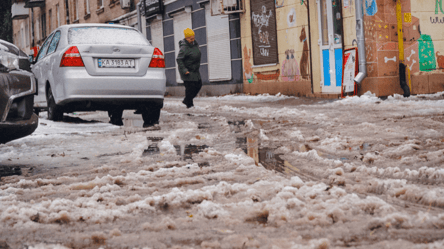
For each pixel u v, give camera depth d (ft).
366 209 8.88
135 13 89.45
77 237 8.18
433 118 24.85
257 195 10.39
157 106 29.86
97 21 107.65
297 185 11.07
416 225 7.84
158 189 11.71
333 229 7.91
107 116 39.17
